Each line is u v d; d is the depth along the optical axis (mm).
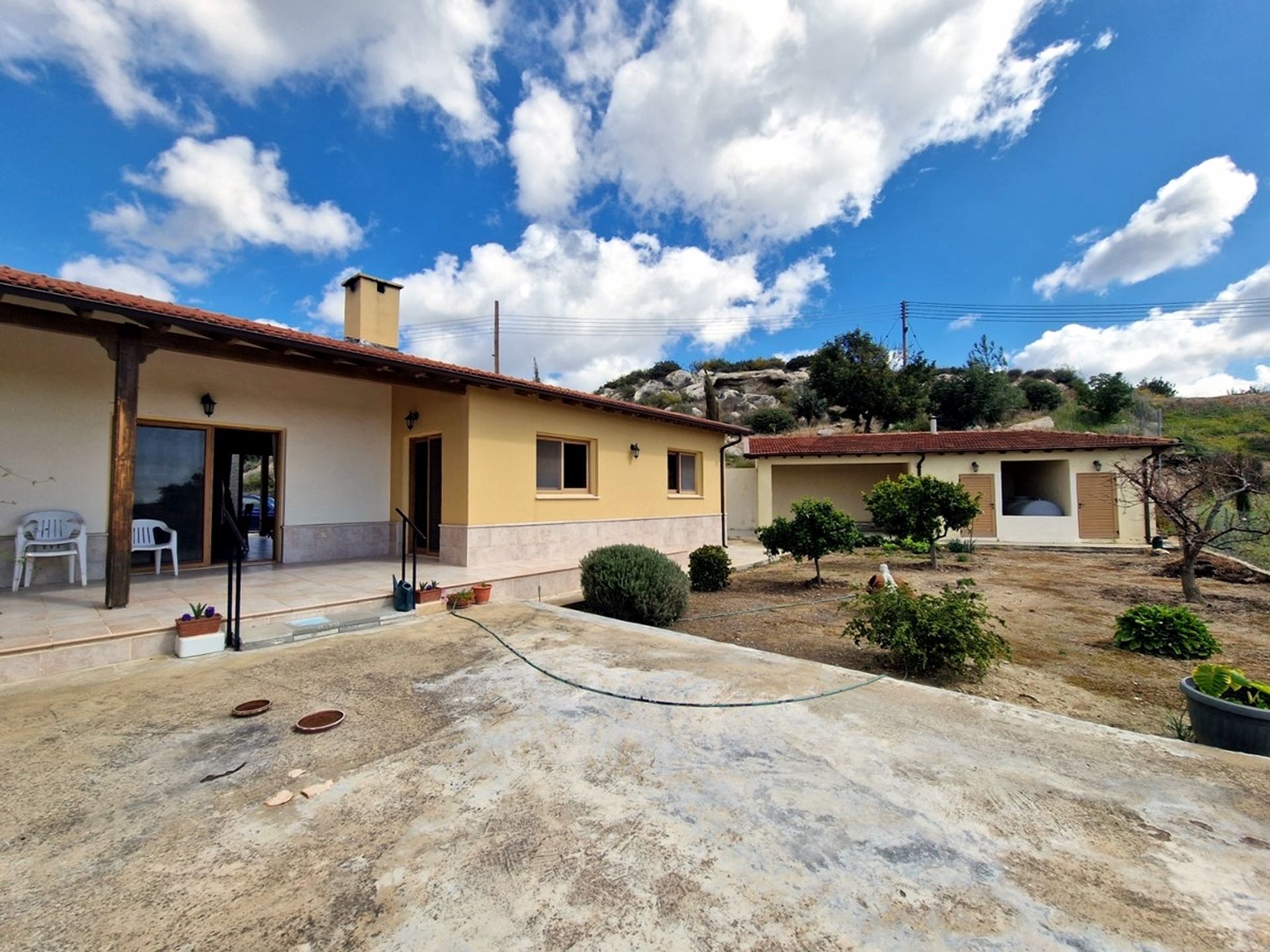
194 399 7602
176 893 1839
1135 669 5348
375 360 6758
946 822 2277
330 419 8969
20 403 6297
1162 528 16250
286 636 5031
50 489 6461
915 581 10469
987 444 16953
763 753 2912
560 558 9719
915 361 32469
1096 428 28328
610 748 2971
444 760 2836
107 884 1888
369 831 2209
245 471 10695
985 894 1832
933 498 11586
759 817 2299
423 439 9344
